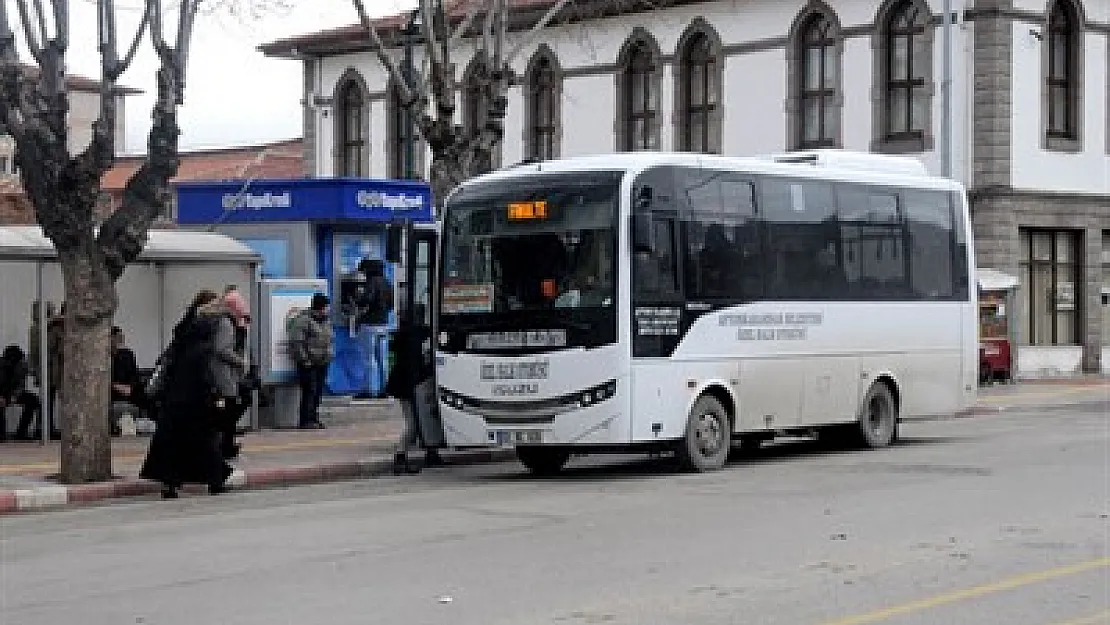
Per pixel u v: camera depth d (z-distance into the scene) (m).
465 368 18.03
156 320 23.47
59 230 16.67
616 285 17.16
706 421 18.08
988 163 38.91
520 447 18.12
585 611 9.23
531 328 17.56
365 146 52.34
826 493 15.27
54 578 11.12
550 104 47.53
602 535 12.58
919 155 39.81
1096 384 37.78
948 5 34.28
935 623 8.73
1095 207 41.28
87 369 16.89
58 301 22.52
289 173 59.84
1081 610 9.09
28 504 15.84
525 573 10.71
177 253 21.88
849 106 41.03
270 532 13.38
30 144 16.64
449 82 22.78
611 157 17.73
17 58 16.84
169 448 16.55
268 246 25.95
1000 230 38.97
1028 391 35.25
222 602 9.86
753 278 18.75
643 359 17.30
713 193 18.34
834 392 20.05
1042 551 11.24
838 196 20.25
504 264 17.89
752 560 11.05
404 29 29.16
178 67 17.20
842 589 9.80
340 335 25.94
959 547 11.48
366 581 10.55
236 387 17.11
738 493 15.52
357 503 15.77
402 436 19.20
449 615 9.21
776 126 42.34
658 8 40.81
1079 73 40.97
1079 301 41.47
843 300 20.20
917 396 21.61
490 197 18.19
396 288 26.52
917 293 21.59
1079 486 15.37
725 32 43.41
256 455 19.81
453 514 14.38
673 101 44.44
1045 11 39.91
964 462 18.25
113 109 17.05
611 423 17.12
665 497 15.34
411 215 26.52
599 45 45.97
